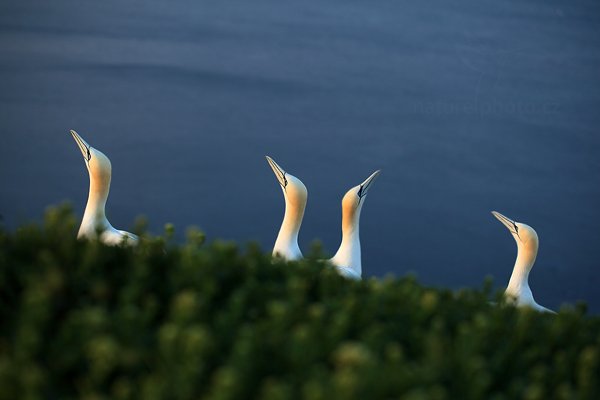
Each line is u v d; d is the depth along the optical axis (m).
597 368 7.66
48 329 6.94
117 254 7.99
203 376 6.50
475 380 6.71
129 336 6.74
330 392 6.09
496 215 18.38
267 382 6.39
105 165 17.59
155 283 7.64
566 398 6.91
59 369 6.59
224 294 7.78
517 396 7.03
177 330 6.52
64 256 7.68
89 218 17.64
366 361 6.33
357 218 18.06
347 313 7.32
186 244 8.24
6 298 7.38
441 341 7.26
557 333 8.00
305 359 6.62
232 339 6.96
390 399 6.33
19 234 8.05
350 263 17.88
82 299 7.32
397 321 7.70
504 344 7.79
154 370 6.63
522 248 18.09
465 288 8.94
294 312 7.29
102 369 6.34
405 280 8.67
